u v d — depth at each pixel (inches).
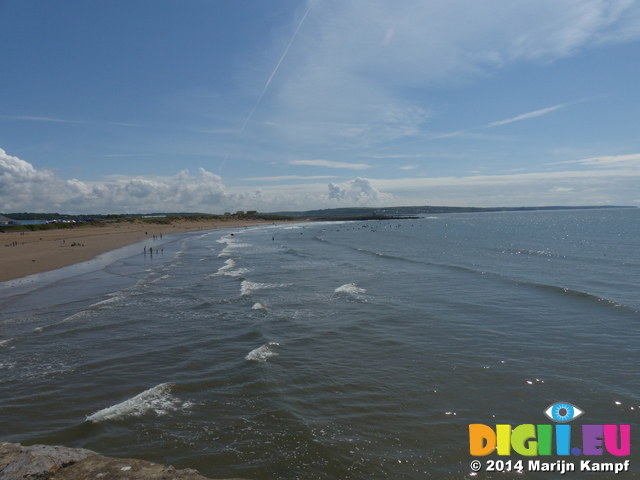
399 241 2422.5
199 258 1617.9
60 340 566.9
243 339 565.0
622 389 392.8
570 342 530.3
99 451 301.3
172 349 527.8
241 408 367.2
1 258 1585.9
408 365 462.6
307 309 727.7
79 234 3179.1
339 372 445.7
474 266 1254.3
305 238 2874.0
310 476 274.7
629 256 1456.7
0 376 443.2
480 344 529.0
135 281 1058.1
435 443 313.3
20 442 312.7
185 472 189.8
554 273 1090.1
